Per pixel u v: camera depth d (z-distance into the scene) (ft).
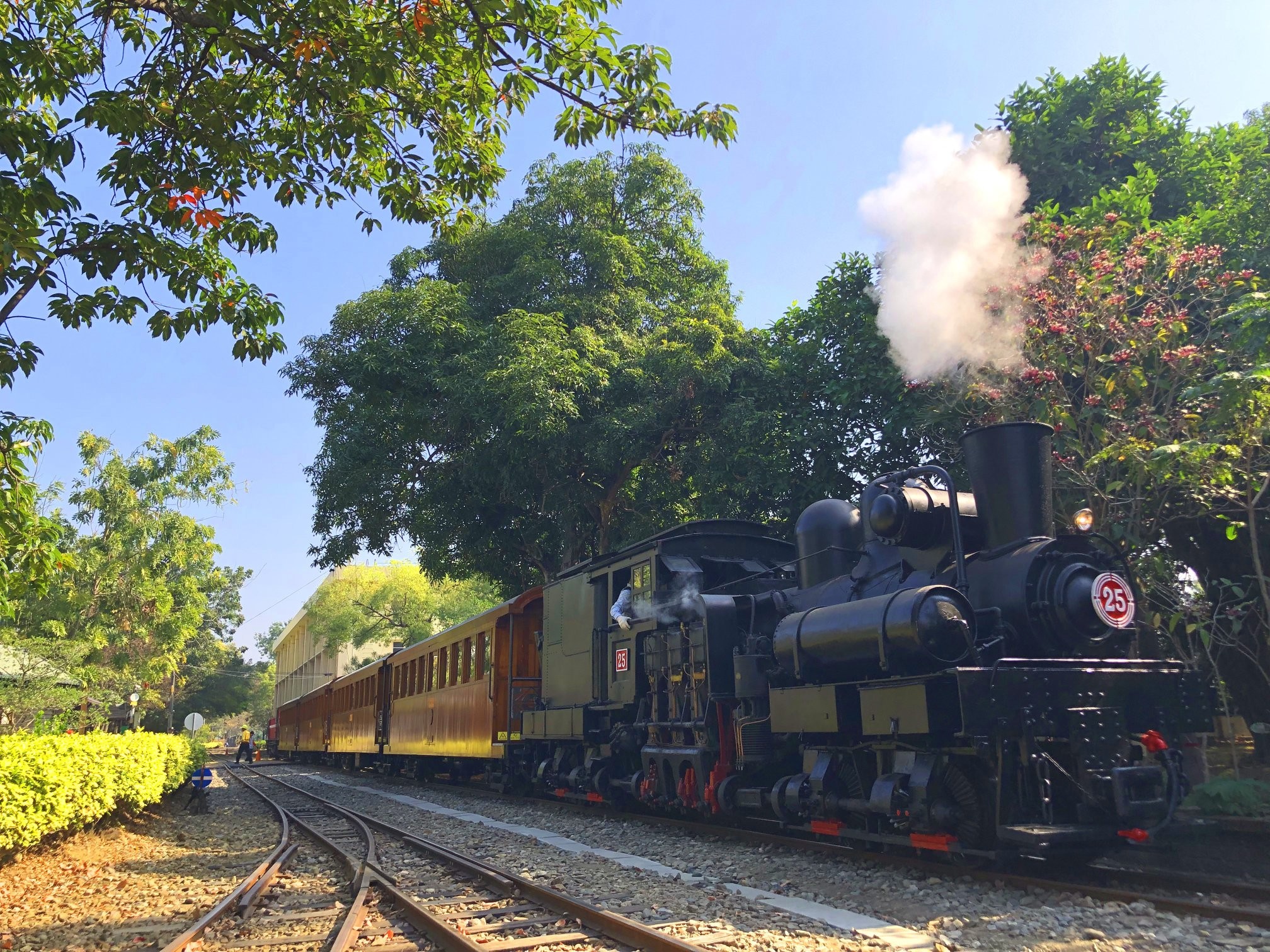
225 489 93.25
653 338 57.88
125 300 24.76
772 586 34.63
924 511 24.71
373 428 58.29
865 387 45.21
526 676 51.96
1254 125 47.06
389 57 23.36
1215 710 30.55
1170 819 20.86
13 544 23.76
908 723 22.44
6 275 21.76
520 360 51.31
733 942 17.54
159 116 24.06
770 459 51.65
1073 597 21.83
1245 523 33.53
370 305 58.23
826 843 28.04
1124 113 43.27
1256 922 16.96
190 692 175.52
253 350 26.78
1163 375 31.42
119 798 39.75
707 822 35.35
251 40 23.30
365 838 34.27
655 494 61.62
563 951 17.49
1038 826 20.52
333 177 27.25
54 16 23.30
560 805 44.62
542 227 62.75
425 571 69.21
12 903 24.66
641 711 37.17
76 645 62.39
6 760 28.45
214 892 24.99
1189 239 34.19
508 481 56.54
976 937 17.43
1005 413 32.86
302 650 244.63
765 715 30.04
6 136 20.72
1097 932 17.04
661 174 63.87
